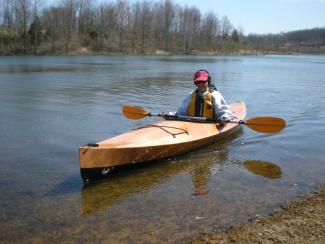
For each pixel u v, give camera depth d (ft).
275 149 25.86
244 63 157.58
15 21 204.74
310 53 443.32
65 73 85.92
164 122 25.71
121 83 65.62
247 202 17.33
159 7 266.36
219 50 300.40
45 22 222.48
